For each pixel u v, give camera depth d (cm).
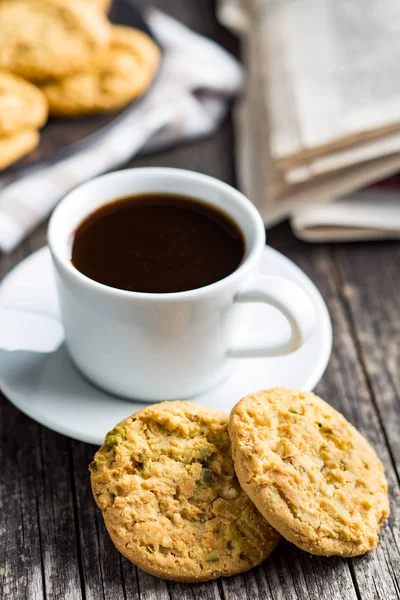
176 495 39
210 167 60
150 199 45
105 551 41
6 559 40
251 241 43
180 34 67
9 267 53
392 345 50
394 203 57
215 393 44
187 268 42
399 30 59
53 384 44
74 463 44
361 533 39
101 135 57
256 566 40
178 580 39
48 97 57
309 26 62
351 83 57
